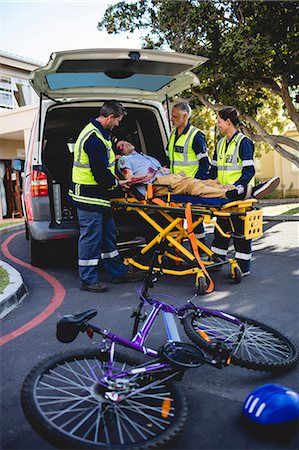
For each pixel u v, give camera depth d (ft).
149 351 9.32
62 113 21.40
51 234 18.28
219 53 36.88
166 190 16.92
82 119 22.49
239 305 15.21
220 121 18.13
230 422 8.60
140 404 8.20
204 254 20.43
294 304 15.14
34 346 12.25
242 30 34.71
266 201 56.70
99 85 19.69
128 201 17.95
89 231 16.94
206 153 18.94
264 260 21.50
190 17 37.73
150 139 22.65
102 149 16.34
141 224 20.06
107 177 16.46
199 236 20.35
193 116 59.16
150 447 7.16
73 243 19.25
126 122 22.86
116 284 18.15
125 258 19.60
